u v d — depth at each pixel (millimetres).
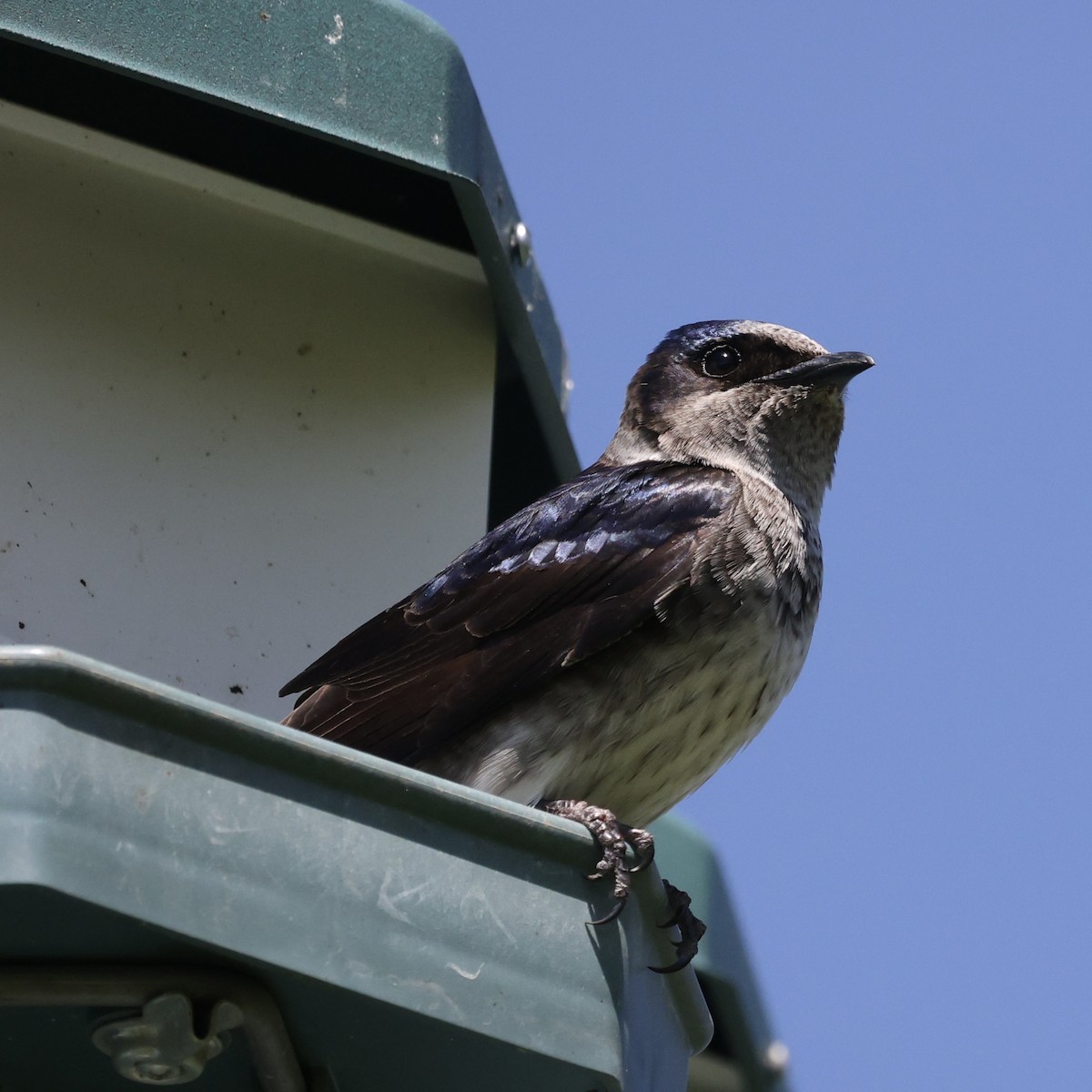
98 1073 7887
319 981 7117
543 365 11938
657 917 8141
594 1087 7730
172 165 11562
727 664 10023
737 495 10570
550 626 10039
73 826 6828
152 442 11062
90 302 11180
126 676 7008
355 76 10789
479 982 7426
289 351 11508
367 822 7398
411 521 11336
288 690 10180
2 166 11234
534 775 9727
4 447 10758
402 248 11875
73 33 10172
